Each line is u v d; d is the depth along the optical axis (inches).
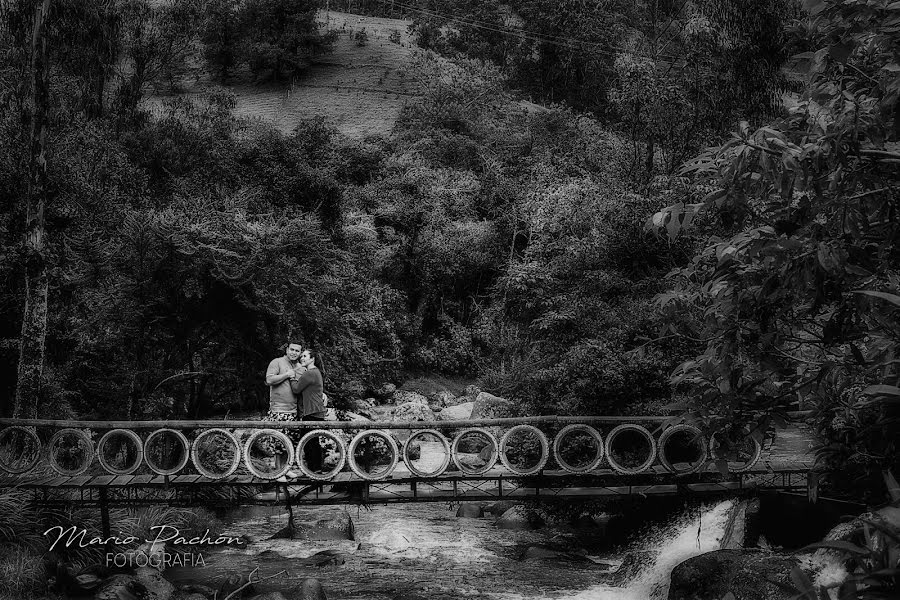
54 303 507.8
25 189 494.3
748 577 253.6
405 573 330.3
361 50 2992.1
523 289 1008.2
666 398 402.3
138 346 463.5
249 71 2849.4
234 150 975.6
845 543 90.4
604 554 374.9
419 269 1222.9
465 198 1440.7
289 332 490.6
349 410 576.1
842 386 183.3
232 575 303.3
